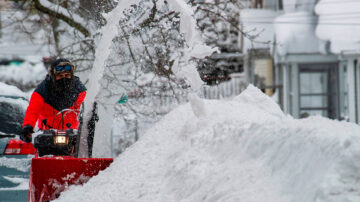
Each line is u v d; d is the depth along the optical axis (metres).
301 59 79.75
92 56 31.25
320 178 9.65
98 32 27.94
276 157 11.78
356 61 78.31
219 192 11.88
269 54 82.31
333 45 78.25
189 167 14.20
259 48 81.12
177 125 18.20
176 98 29.42
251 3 93.38
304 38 79.69
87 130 20.12
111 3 27.78
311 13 80.88
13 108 26.67
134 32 26.67
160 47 27.16
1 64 92.50
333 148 10.03
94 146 28.80
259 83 83.88
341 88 79.00
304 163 10.65
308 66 79.94
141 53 27.73
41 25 39.34
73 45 31.72
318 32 79.31
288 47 79.44
